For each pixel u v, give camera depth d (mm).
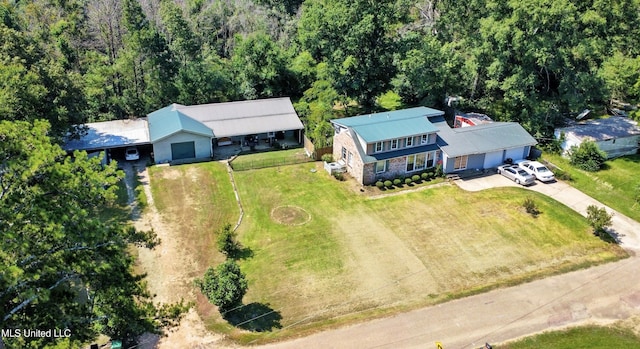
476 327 26828
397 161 42938
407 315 27734
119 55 60094
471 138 45188
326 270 31953
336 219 37625
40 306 18688
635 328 27031
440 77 53938
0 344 21172
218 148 49219
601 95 47969
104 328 22078
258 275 31438
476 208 39031
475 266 32469
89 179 19688
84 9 70125
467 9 59906
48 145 18922
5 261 16953
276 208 39000
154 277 30953
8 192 18188
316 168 45562
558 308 28406
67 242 18828
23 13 67688
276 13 81938
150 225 36188
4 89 35000
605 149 47281
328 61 56094
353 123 43906
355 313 28156
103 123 48906
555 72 50156
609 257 33469
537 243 34938
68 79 42344
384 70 57188
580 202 40094
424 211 38719
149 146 48406
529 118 50000
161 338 25922
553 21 46750
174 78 58250
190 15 81312
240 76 61875
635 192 41375
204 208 38656
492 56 51062
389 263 32719
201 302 28953
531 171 43562
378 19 53625
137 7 57344
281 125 50062
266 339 25859
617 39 52406
